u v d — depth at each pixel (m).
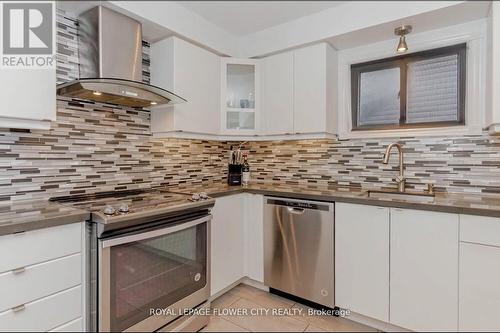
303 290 2.13
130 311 1.49
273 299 2.27
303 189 2.34
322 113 2.29
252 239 2.41
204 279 1.93
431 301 1.65
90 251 1.40
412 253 1.70
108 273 1.38
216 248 2.18
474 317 1.54
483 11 1.81
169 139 2.45
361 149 2.40
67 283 1.33
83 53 1.83
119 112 2.09
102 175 1.99
